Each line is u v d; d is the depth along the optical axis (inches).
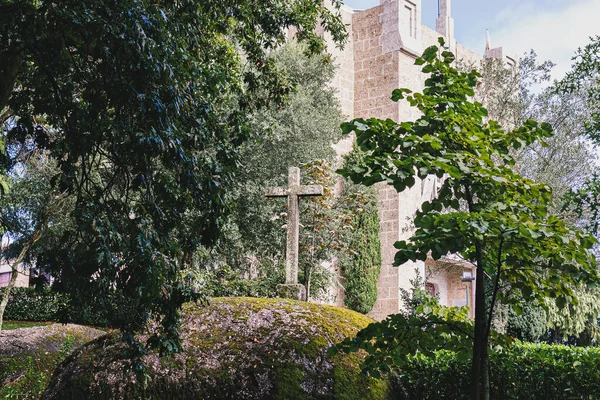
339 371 273.0
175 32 285.9
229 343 283.3
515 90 661.9
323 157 807.7
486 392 190.9
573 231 178.5
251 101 424.5
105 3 237.0
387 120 195.5
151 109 239.1
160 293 237.1
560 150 628.7
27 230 597.0
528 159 615.2
